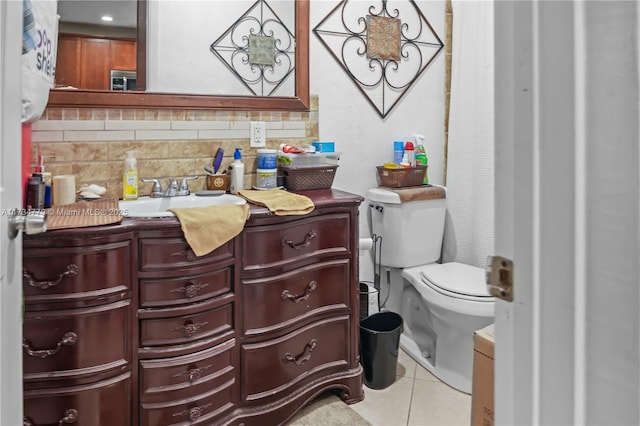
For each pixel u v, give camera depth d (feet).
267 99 7.04
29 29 4.15
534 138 1.58
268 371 5.71
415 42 8.32
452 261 8.38
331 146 7.36
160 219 4.92
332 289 6.23
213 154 6.75
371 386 6.84
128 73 6.15
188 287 5.04
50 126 5.73
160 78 6.34
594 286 1.45
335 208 6.14
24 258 4.37
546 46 1.53
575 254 1.48
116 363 4.78
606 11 1.41
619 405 1.42
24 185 4.80
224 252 5.29
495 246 1.78
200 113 6.61
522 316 1.66
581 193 1.46
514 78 1.65
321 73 7.54
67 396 4.61
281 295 5.73
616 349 1.42
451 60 8.55
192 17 6.50
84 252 4.54
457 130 8.18
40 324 4.48
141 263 4.86
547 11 1.53
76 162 5.90
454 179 8.27
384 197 7.62
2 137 2.69
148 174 6.32
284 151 6.93
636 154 1.37
